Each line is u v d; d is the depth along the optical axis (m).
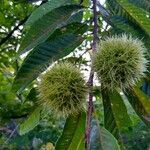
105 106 0.20
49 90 0.19
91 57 0.19
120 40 0.20
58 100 0.19
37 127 0.56
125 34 0.20
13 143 0.53
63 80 0.19
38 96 0.20
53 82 0.19
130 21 0.21
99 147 0.17
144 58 0.20
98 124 0.17
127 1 0.22
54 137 0.57
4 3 0.54
